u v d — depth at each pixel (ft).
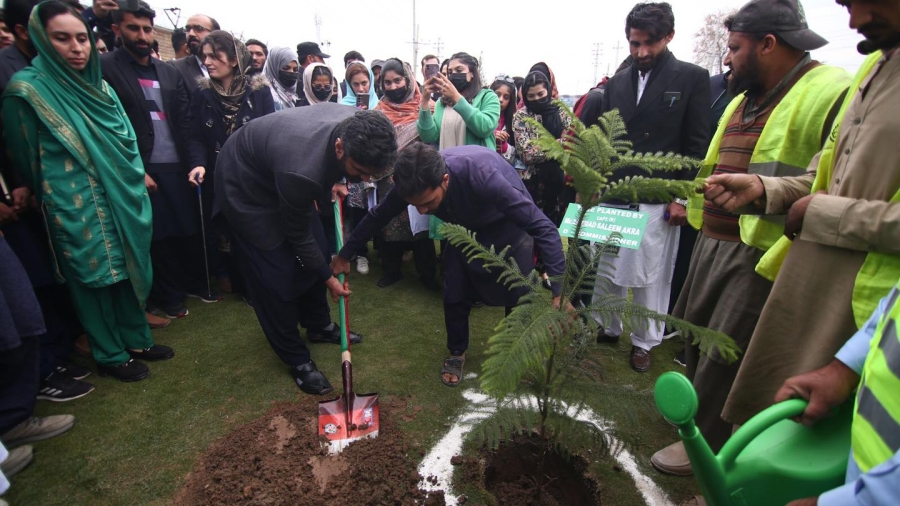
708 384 6.09
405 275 13.98
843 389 3.16
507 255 7.48
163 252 10.37
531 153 12.12
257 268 7.44
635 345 9.10
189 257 11.36
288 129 6.83
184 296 11.00
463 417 7.44
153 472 6.28
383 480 6.07
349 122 6.21
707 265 6.33
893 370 2.36
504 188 6.41
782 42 5.31
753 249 5.63
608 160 4.10
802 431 3.37
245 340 9.75
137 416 7.36
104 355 8.00
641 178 3.91
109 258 7.46
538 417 5.24
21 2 7.61
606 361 9.26
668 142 8.28
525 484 5.47
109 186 7.29
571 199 12.10
